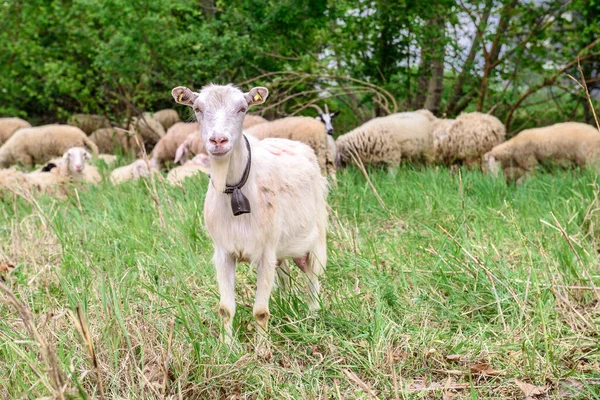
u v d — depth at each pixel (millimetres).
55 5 14820
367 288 4688
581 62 12102
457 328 4223
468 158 10297
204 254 5438
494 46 12023
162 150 12680
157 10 12852
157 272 5047
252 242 3963
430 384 3586
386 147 10109
